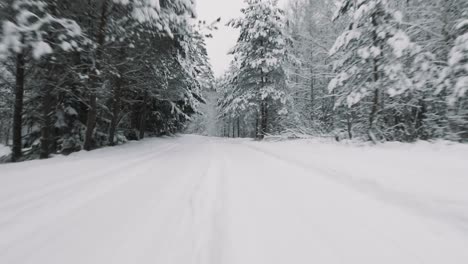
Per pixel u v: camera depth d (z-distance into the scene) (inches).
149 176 200.2
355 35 401.4
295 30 851.4
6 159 375.6
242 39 817.5
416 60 349.4
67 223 107.7
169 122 957.8
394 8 399.2
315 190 163.6
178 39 439.2
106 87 445.1
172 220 113.1
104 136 498.6
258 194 154.2
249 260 82.4
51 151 434.9
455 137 354.0
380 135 429.4
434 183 160.7
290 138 629.9
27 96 388.8
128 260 80.5
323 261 82.5
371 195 152.3
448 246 92.6
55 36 241.6
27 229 101.3
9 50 193.9
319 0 745.0
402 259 84.2
